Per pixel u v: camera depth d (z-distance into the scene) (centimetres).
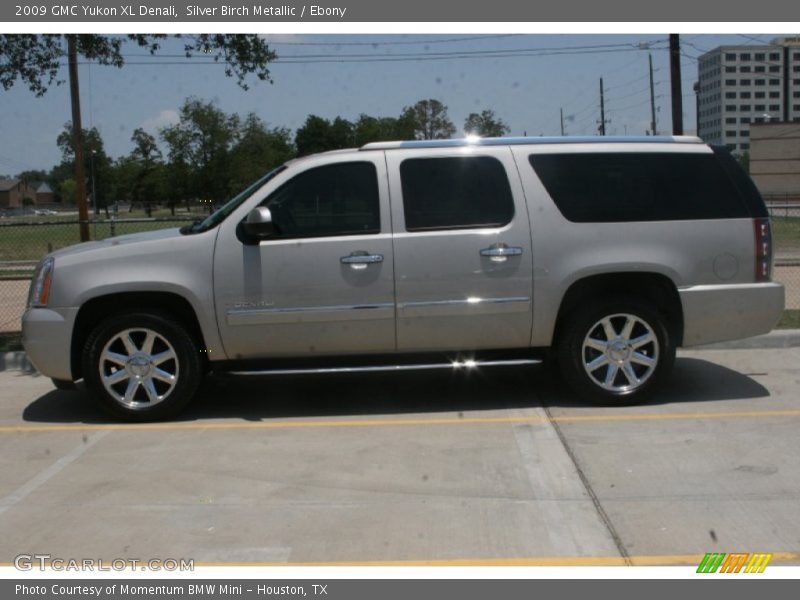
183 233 655
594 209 646
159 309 650
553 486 501
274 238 632
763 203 665
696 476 512
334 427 635
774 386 728
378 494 495
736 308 653
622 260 639
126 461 565
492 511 466
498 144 655
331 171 643
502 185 645
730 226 653
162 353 648
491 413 661
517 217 639
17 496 504
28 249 2741
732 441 577
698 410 655
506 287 638
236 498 493
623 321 660
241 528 451
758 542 422
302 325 636
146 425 651
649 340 659
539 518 455
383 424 639
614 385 667
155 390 652
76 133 1703
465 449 573
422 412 671
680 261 645
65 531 452
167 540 438
